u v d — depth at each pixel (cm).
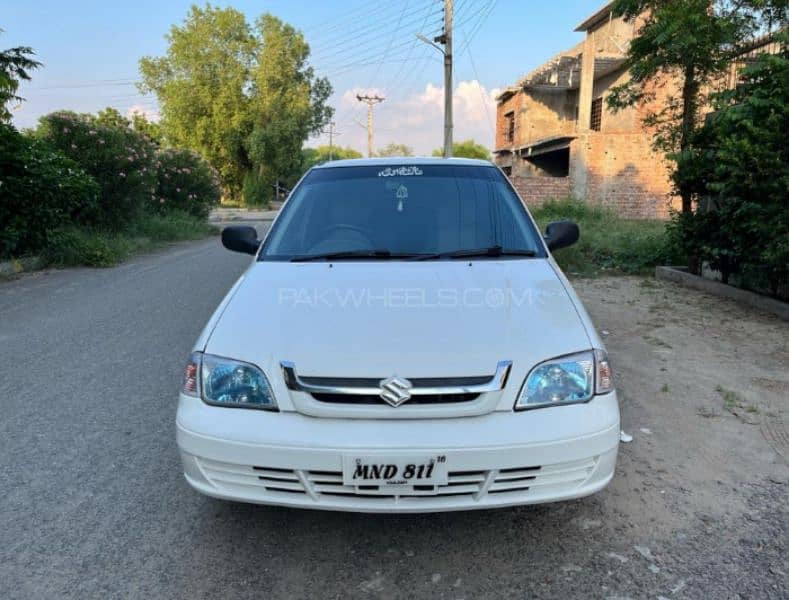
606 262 942
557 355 240
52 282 904
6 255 1020
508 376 231
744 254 633
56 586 236
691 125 806
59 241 1068
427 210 362
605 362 249
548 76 2392
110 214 1383
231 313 272
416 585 236
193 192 1975
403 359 231
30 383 456
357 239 345
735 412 386
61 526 275
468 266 312
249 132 4634
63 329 614
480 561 249
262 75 4475
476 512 283
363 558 252
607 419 237
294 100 4591
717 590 229
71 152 1302
